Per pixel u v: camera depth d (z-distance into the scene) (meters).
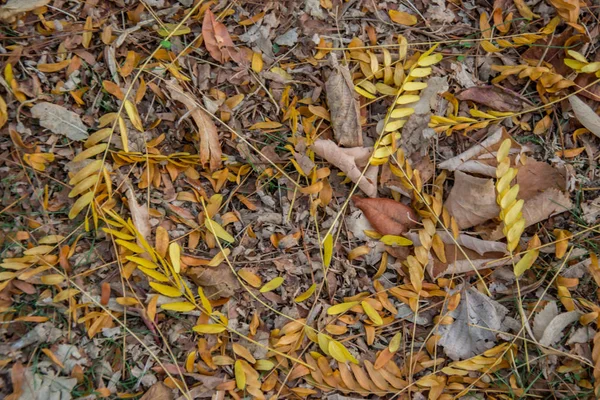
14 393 0.68
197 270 0.73
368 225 0.76
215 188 0.75
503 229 0.74
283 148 0.76
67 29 0.74
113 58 0.74
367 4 0.78
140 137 0.74
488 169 0.75
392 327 0.75
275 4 0.77
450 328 0.74
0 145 0.72
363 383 0.72
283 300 0.74
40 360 0.70
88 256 0.72
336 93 0.75
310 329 0.73
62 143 0.73
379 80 0.77
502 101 0.77
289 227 0.75
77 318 0.71
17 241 0.71
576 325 0.75
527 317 0.75
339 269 0.75
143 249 0.72
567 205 0.75
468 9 0.78
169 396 0.71
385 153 0.74
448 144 0.78
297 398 0.73
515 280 0.76
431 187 0.77
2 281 0.70
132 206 0.73
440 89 0.76
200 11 0.76
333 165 0.76
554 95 0.77
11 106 0.72
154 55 0.74
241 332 0.73
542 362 0.74
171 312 0.73
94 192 0.71
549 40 0.77
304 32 0.77
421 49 0.78
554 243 0.74
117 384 0.71
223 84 0.76
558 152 0.77
